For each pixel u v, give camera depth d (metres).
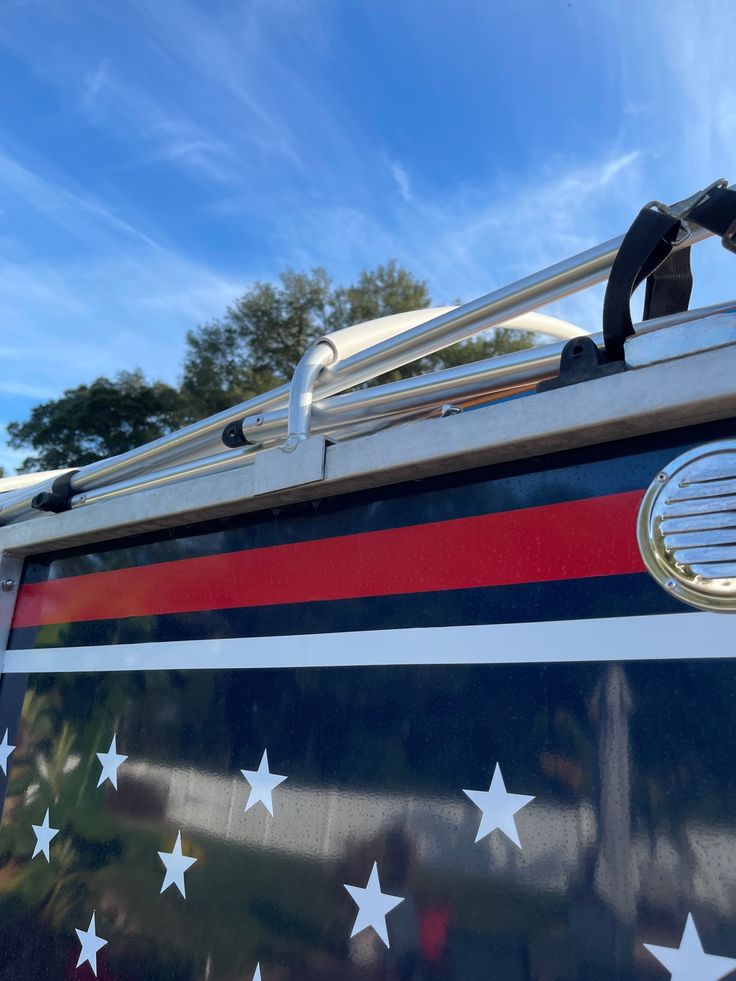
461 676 0.98
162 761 1.28
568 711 0.88
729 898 0.75
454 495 1.05
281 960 1.04
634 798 0.82
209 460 1.38
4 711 1.62
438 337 1.24
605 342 0.92
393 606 1.07
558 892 0.84
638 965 0.78
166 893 1.20
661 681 0.83
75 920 1.33
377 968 0.95
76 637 1.52
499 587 0.98
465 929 0.89
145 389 22.91
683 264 1.06
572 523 0.94
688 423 0.88
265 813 1.12
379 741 1.03
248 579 1.26
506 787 0.91
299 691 1.14
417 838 0.96
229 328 21.84
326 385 1.33
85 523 1.49
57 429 22.59
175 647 1.33
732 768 0.77
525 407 0.96
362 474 1.09
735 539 0.81
